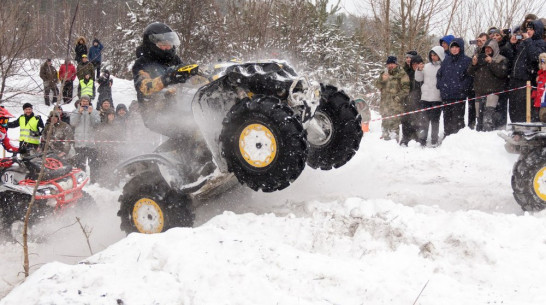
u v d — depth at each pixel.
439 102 9.59
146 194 5.41
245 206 5.87
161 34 5.68
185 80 5.20
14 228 6.62
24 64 9.90
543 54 7.83
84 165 9.84
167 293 3.58
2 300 3.67
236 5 16.11
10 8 8.76
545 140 5.12
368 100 17.75
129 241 4.39
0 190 6.64
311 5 17.56
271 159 4.72
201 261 3.88
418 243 4.10
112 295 3.55
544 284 3.50
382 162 7.84
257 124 4.78
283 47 16.33
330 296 3.45
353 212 4.64
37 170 6.75
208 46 17.19
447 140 8.90
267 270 3.75
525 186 5.13
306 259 3.85
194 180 5.36
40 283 3.75
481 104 9.45
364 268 3.79
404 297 3.36
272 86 4.85
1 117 8.08
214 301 3.44
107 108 9.89
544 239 4.06
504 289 3.52
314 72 17.47
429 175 7.15
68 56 4.58
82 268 3.91
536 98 8.23
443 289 3.47
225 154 4.98
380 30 17.11
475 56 8.98
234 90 5.21
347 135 5.62
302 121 4.96
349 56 18.86
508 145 5.47
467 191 6.32
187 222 5.30
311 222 4.70
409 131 9.98
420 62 9.70
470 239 3.96
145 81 5.39
